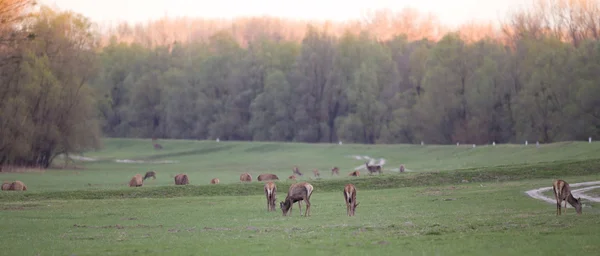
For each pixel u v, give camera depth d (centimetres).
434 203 12225
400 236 7362
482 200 12362
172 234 8288
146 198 14912
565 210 9756
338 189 16688
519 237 6956
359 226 8562
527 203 11469
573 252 5950
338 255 6119
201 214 11225
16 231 8950
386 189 16188
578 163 18025
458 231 7706
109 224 9794
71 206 13050
